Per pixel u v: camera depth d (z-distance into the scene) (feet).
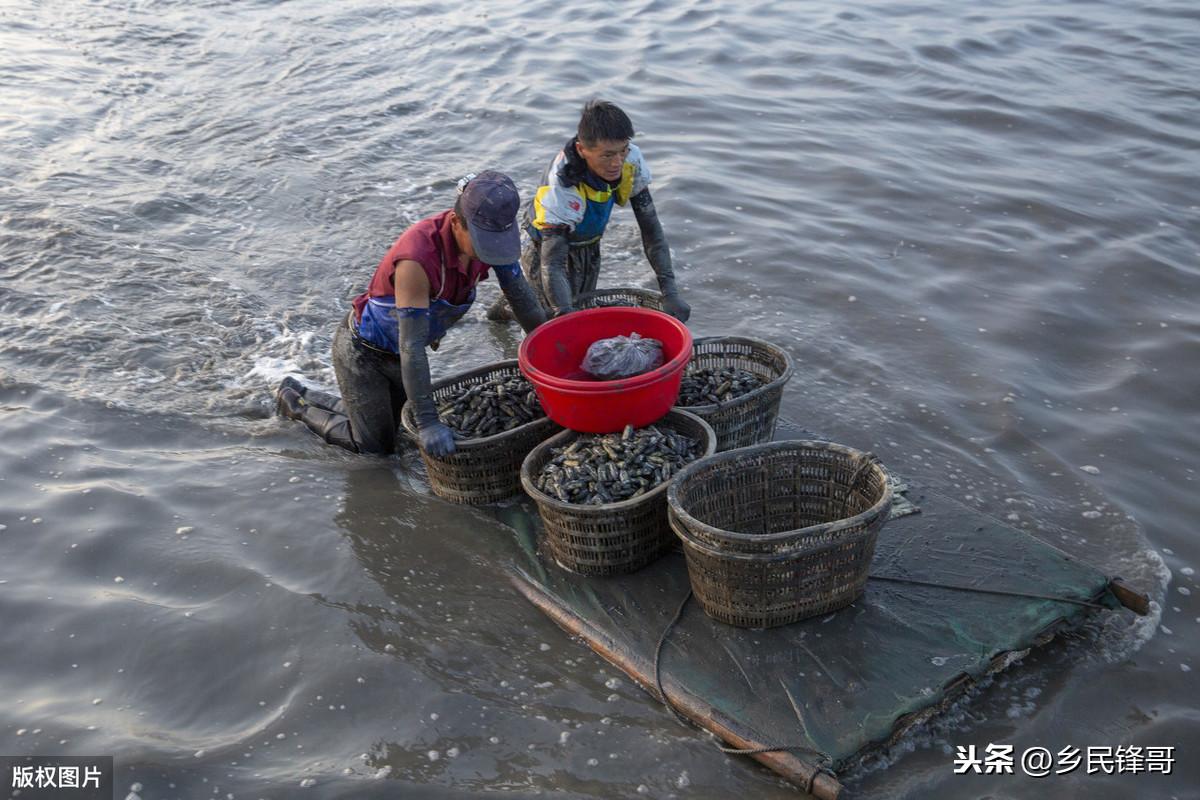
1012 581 12.44
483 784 10.38
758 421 14.76
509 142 28.22
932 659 11.36
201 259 22.48
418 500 14.98
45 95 31.68
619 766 10.61
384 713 11.24
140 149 28.19
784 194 24.77
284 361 18.88
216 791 10.18
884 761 10.77
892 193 24.59
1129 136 27.22
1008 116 28.58
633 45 35.45
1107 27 35.06
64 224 23.06
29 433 16.01
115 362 18.37
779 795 10.29
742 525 13.15
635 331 14.64
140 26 39.47
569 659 12.07
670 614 12.29
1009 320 19.51
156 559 13.48
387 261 14.15
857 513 12.62
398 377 15.26
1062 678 11.80
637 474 12.83
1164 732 11.10
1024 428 16.43
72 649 11.96
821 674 11.23
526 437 14.37
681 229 23.26
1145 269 21.04
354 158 27.58
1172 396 17.21
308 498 14.99
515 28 37.91
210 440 16.53
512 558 13.64
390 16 40.37
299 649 12.07
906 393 17.39
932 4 38.29
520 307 14.55
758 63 33.35
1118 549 13.80
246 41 37.96
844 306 20.17
